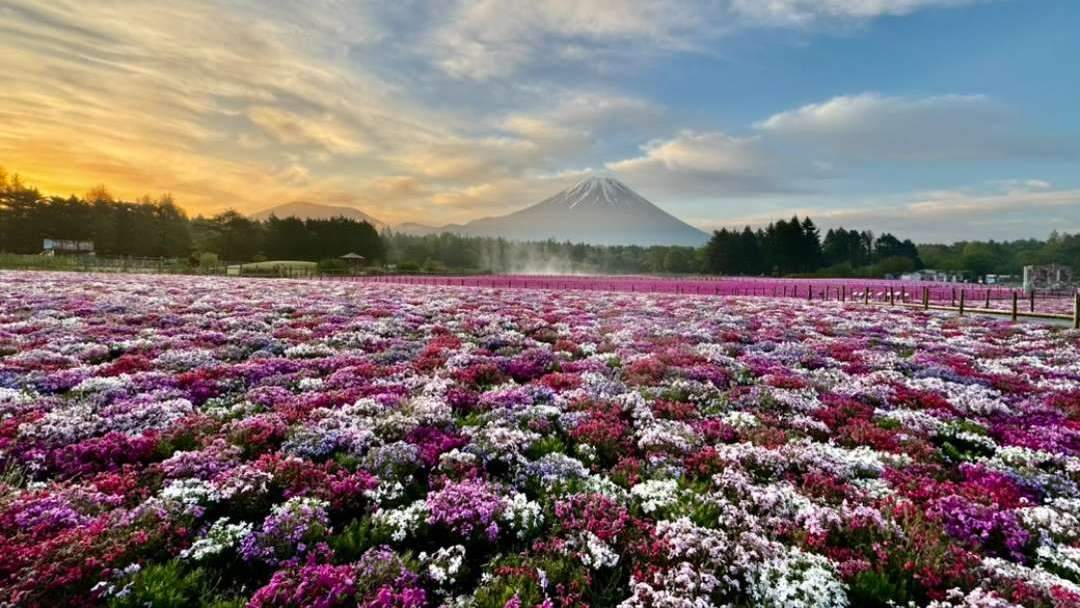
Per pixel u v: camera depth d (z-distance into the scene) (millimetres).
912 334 26047
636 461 9281
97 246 141250
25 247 132125
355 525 6992
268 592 5398
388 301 38125
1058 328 28641
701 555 6305
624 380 15070
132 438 8906
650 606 5469
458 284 74188
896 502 7711
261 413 10875
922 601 5871
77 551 5609
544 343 20828
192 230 176625
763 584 5801
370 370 14984
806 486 8320
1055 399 13609
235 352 16891
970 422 11586
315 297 40062
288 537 6379
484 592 5781
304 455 8773
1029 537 6988
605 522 6988
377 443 9414
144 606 5211
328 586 5582
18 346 16250
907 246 194625
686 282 92688
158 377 12969
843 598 5645
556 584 6035
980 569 6188
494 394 12758
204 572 5824
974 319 33250
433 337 21500
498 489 7914
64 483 7371
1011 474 8883
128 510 6824
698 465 9125
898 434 10773
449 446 9547
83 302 28969
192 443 9203
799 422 11320
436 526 7102
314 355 17562
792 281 105562
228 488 7203
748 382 15102
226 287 48812
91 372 13438
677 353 18438
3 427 8977
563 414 11492
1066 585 5758
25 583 5078
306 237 171000
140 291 39062
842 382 15242
